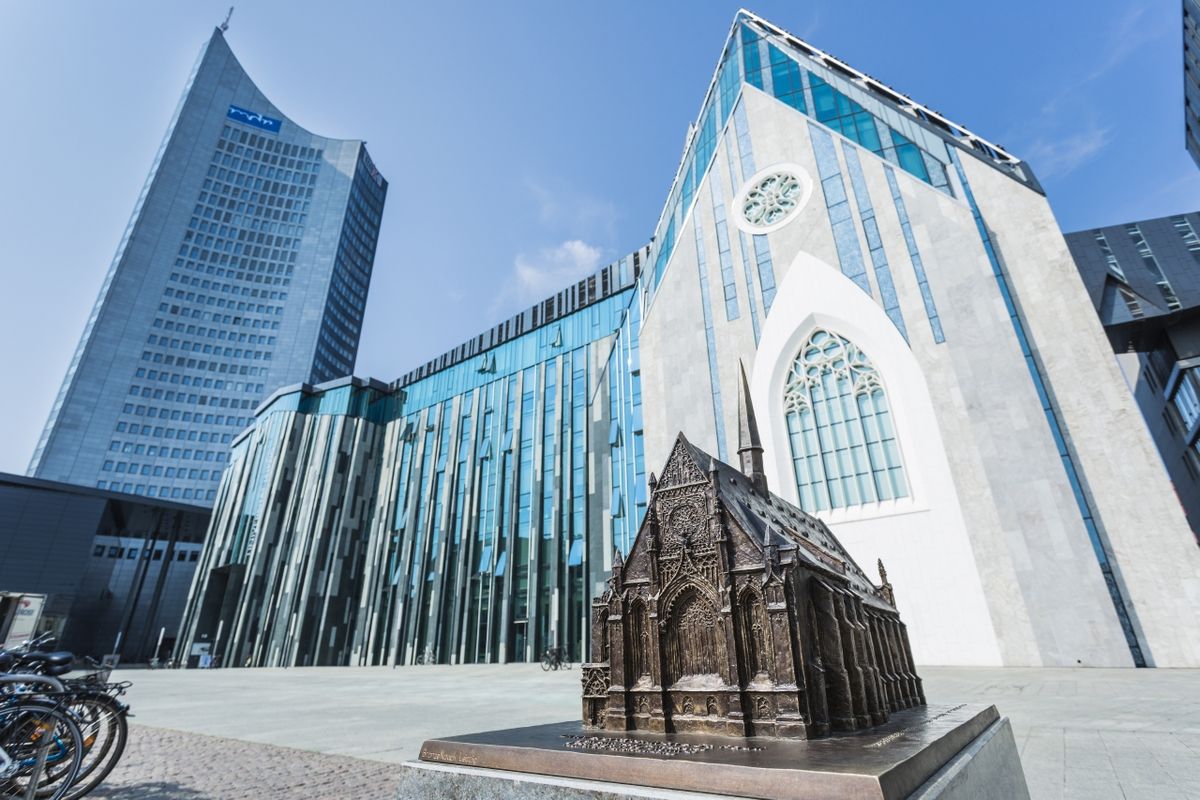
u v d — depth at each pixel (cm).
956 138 3136
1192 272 4628
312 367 12544
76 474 9944
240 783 698
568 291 5672
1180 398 5284
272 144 14400
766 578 439
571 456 4794
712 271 3834
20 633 1791
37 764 606
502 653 4450
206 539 6788
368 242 15400
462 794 369
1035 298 2644
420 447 6144
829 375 3134
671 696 454
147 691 2167
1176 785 573
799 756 311
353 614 5781
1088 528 2280
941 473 2638
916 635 2498
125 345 11081
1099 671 1972
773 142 3853
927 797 274
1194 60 6688
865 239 3206
